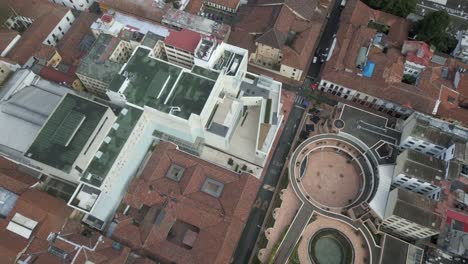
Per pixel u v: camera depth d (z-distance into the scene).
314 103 151.12
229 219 119.25
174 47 136.00
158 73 128.50
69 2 171.50
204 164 129.62
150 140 136.25
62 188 122.94
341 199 133.50
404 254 118.88
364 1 169.25
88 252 110.62
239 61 137.50
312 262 121.38
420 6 174.00
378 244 122.25
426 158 124.38
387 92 143.75
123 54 147.50
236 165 135.12
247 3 171.50
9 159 123.62
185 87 127.69
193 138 134.75
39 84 136.38
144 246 115.69
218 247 115.31
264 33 151.25
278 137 143.75
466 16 171.12
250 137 140.62
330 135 138.50
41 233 111.75
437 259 118.88
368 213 125.88
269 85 140.62
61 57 149.50
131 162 128.62
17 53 146.00
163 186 125.38
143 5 159.38
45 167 113.31
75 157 110.12
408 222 114.44
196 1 167.38
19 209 113.56
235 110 135.25
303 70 150.38
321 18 163.00
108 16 149.12
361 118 140.88
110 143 119.94
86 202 117.00
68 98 119.44
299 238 123.38
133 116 123.56
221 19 170.00
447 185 121.38
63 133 113.06
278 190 133.25
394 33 159.75
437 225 112.50
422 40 157.25
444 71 149.38
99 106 118.50
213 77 130.25
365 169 135.50
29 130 126.38
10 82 133.50
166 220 121.19
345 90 148.75
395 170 129.38
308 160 139.88
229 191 125.12
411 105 142.75
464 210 123.81
